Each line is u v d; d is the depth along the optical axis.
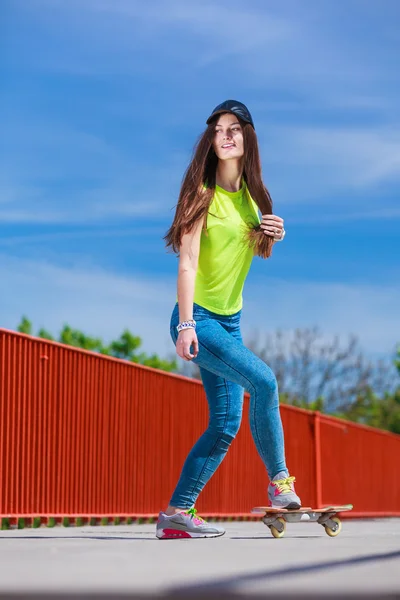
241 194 5.70
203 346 5.46
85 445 10.94
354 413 52.88
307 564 3.43
